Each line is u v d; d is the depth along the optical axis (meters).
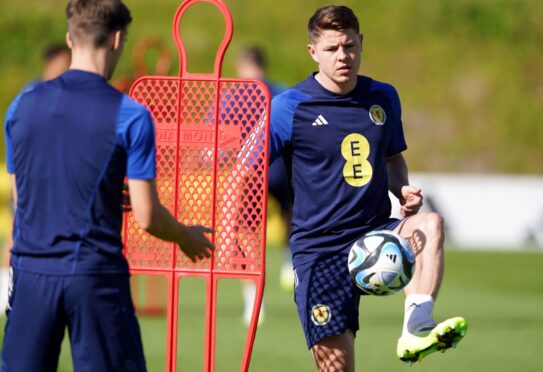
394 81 112.44
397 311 43.25
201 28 115.19
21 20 114.94
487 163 106.25
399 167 22.45
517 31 117.50
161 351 31.97
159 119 20.58
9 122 16.59
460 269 60.97
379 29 116.75
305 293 21.03
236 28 115.88
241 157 20.19
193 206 20.38
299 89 21.50
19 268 16.03
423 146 106.94
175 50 111.25
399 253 19.59
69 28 16.52
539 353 32.75
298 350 32.53
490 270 60.69
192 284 52.25
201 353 31.59
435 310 43.03
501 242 78.19
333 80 20.97
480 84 112.19
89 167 15.84
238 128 20.25
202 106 20.41
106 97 16.08
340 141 21.14
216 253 20.08
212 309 20.05
